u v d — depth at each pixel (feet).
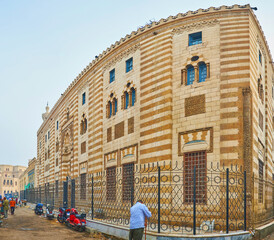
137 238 38.78
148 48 67.62
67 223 66.64
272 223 59.16
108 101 81.66
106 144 80.48
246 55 56.54
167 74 62.18
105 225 55.21
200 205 51.39
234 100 54.75
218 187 52.60
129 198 65.67
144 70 67.67
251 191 51.67
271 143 75.82
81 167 94.79
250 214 50.37
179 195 56.70
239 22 58.23
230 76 55.83
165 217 52.06
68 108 113.70
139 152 66.64
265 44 70.44
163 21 65.21
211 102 56.44
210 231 47.67
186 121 58.65
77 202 73.41
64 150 114.73
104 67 84.84
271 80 78.89
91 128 88.89
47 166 146.92
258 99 62.28
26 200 152.87
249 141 52.95
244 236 46.19
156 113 62.90
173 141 59.72
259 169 62.59
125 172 71.00
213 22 59.57
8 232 54.95
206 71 58.80
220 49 57.72
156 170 60.70
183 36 62.18
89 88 93.09
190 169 56.29
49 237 51.21
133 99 72.08
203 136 56.13
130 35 73.56
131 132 70.33
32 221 74.90
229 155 53.11
